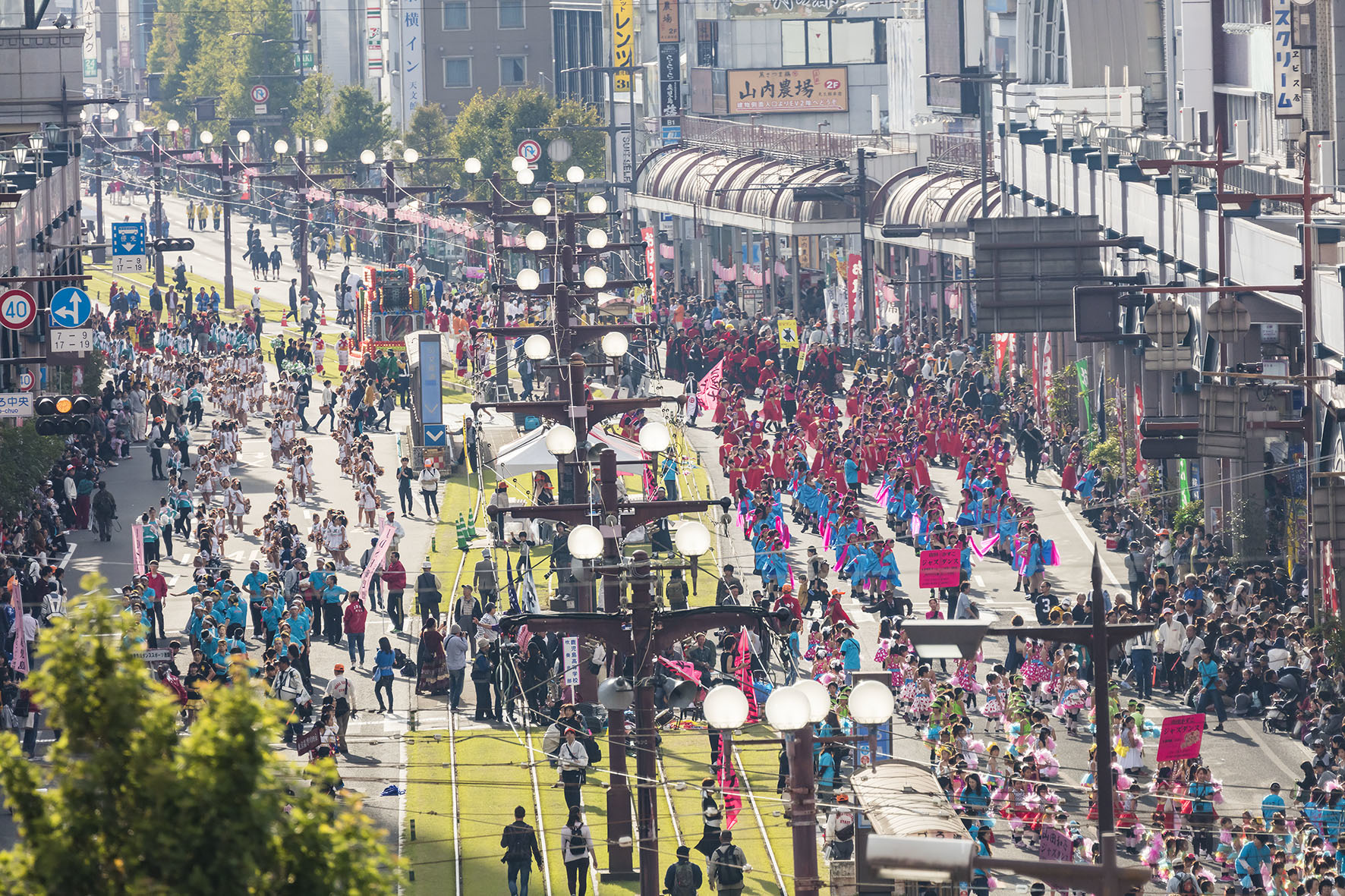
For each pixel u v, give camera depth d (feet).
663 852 422.82
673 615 342.23
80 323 572.10
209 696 163.53
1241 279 638.94
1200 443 559.79
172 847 155.33
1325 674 490.08
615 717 405.39
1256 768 467.93
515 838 393.09
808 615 583.99
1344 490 511.40
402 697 541.75
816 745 435.12
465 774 479.00
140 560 587.27
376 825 442.50
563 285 530.27
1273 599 542.16
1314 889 355.97
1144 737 487.61
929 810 320.91
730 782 428.56
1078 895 383.86
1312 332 522.47
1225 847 398.42
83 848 157.79
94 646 162.81
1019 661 542.98
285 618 552.00
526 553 578.66
